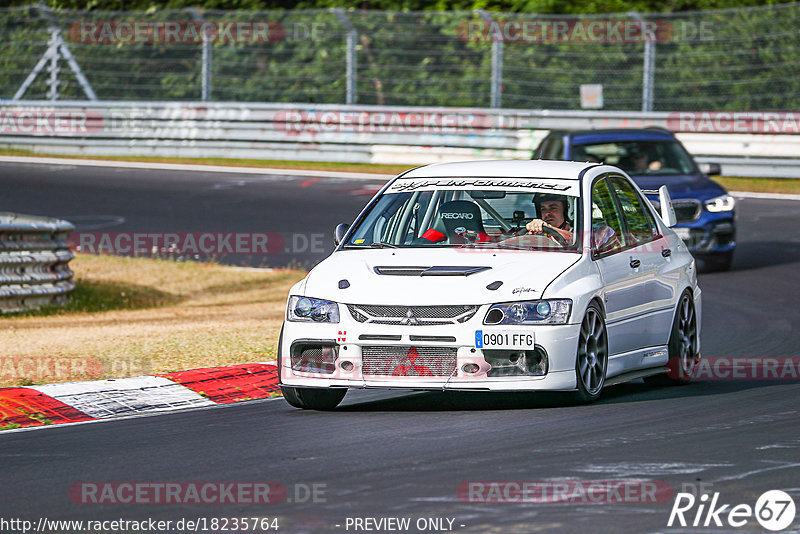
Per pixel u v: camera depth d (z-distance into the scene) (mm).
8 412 27516
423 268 27406
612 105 100688
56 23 110750
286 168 94812
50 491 20359
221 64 111062
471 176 30688
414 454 22531
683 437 23750
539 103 102188
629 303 29344
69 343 38594
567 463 21516
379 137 95375
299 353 27250
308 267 61031
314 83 108875
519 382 26062
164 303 52094
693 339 32844
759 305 46562
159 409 28672
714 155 87812
